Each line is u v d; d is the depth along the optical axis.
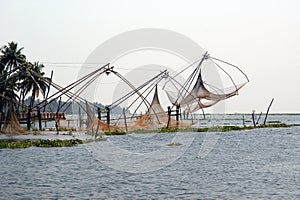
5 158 48.47
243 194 29.97
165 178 36.00
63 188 32.00
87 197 29.12
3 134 77.25
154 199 28.64
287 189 31.47
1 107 83.81
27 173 38.69
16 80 105.31
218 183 33.78
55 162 45.41
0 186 32.78
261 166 43.16
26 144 59.50
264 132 98.44
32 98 114.44
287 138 81.31
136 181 34.72
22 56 113.38
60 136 76.75
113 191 30.95
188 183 33.88
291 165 43.88
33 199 28.55
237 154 54.66
